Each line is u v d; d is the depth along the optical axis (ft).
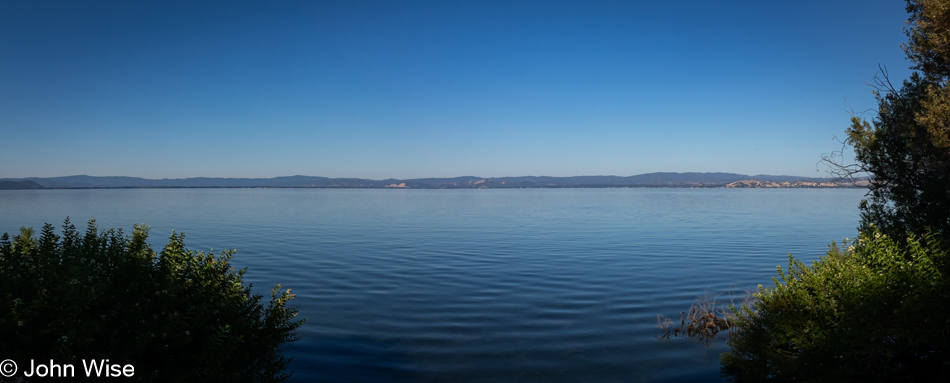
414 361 29.99
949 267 19.03
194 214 184.03
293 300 46.01
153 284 20.11
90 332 16.70
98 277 17.98
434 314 41.04
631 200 373.81
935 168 26.30
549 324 38.06
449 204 310.04
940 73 28.35
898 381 20.10
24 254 19.84
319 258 72.90
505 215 186.70
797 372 22.11
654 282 54.49
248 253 78.07
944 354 18.15
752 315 25.71
